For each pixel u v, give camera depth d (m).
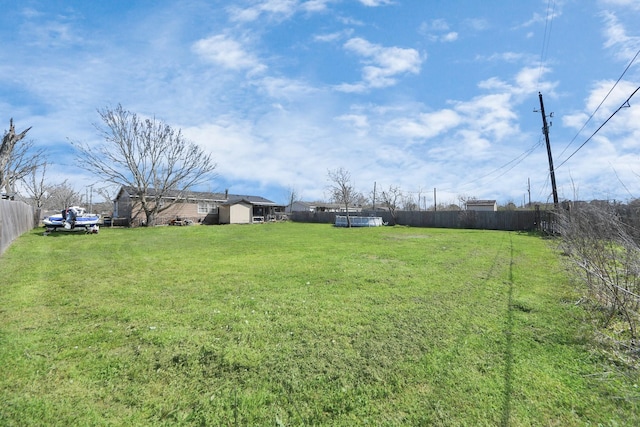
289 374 2.37
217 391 2.16
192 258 7.64
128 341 2.92
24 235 12.80
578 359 2.58
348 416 1.92
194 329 3.21
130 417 1.89
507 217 18.17
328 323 3.36
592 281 3.91
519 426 1.80
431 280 5.25
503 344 2.86
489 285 4.93
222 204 27.19
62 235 13.28
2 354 2.62
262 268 6.30
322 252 8.59
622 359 2.52
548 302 4.07
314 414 1.93
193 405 2.01
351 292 4.56
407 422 1.85
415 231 16.97
